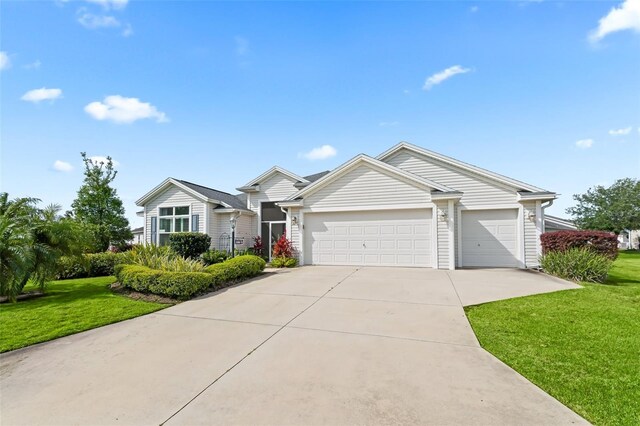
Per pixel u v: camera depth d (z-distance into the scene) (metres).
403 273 10.23
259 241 16.44
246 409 2.75
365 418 2.58
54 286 9.54
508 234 12.27
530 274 10.12
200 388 3.14
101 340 4.64
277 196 17.16
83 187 18.92
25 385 3.29
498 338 4.43
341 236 12.68
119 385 3.24
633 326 4.91
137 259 9.80
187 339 4.60
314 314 5.73
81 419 2.65
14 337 4.80
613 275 10.77
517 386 3.10
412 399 2.87
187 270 8.51
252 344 4.35
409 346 4.18
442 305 6.23
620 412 2.64
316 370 3.50
